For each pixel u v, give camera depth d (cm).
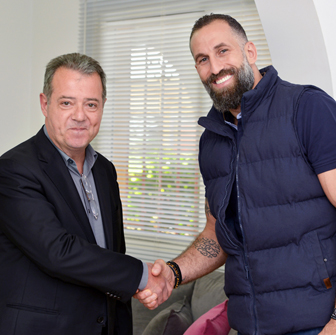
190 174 299
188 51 295
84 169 154
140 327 247
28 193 131
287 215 128
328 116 123
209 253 173
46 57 322
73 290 134
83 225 140
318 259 125
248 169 134
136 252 314
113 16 318
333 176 122
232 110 149
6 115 303
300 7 181
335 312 120
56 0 319
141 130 310
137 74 313
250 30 265
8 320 129
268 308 130
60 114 137
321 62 194
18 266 134
